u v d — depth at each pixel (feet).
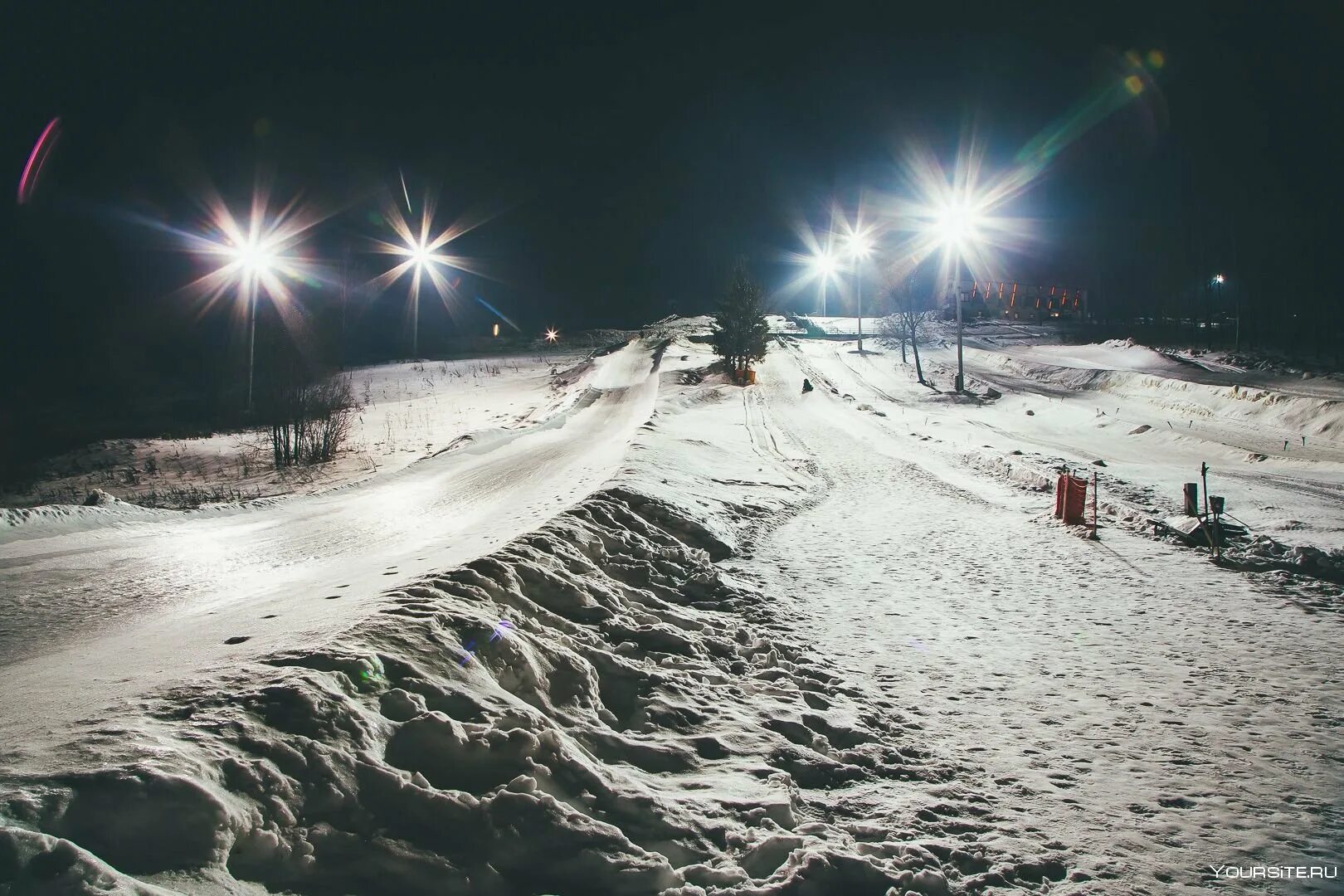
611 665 20.98
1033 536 49.90
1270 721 21.93
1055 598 35.53
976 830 15.78
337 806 11.88
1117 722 21.75
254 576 36.40
